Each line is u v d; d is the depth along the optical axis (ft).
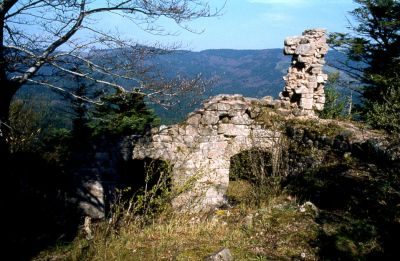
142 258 15.17
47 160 35.04
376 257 14.84
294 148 33.06
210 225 19.36
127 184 38.63
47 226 28.43
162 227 19.03
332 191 22.75
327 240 16.34
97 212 33.99
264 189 25.26
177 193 26.58
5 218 24.86
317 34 37.50
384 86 50.37
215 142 35.91
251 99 37.11
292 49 38.42
